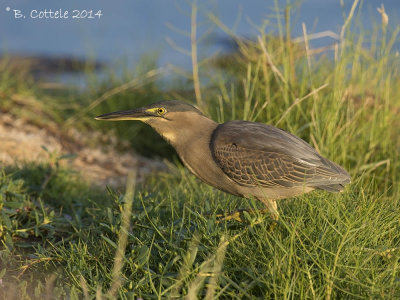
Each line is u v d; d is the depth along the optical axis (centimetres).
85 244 820
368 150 1217
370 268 703
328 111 1188
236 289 698
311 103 1240
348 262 705
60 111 1712
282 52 1272
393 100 1326
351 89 1263
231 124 889
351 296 665
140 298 663
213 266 712
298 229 786
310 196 910
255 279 677
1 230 880
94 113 1700
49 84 1855
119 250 727
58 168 1159
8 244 846
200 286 671
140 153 1642
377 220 812
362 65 1261
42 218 942
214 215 804
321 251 730
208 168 883
